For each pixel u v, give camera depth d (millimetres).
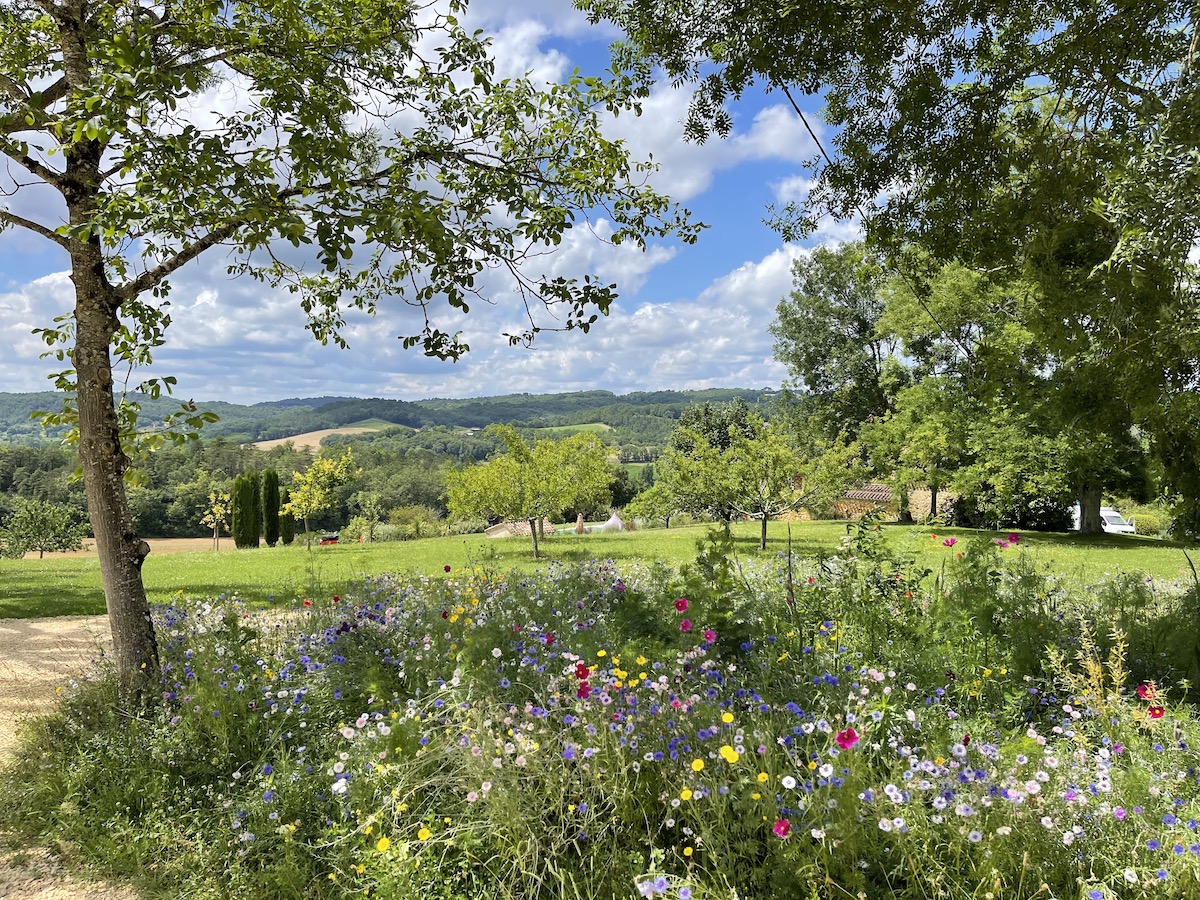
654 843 2596
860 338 34969
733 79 6305
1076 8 5719
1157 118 4996
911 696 3682
